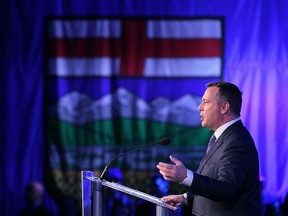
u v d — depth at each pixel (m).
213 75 18.62
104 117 18.86
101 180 8.14
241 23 18.62
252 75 18.55
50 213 17.34
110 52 18.92
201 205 8.51
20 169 18.88
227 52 18.62
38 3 19.09
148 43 18.83
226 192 7.81
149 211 16.05
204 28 18.69
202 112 8.78
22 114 18.97
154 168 18.52
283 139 18.33
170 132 18.62
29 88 19.02
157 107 18.70
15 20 19.08
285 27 18.55
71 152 18.84
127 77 18.86
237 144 8.20
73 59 18.98
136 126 18.75
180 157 18.52
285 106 18.39
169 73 18.73
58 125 18.91
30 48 19.05
